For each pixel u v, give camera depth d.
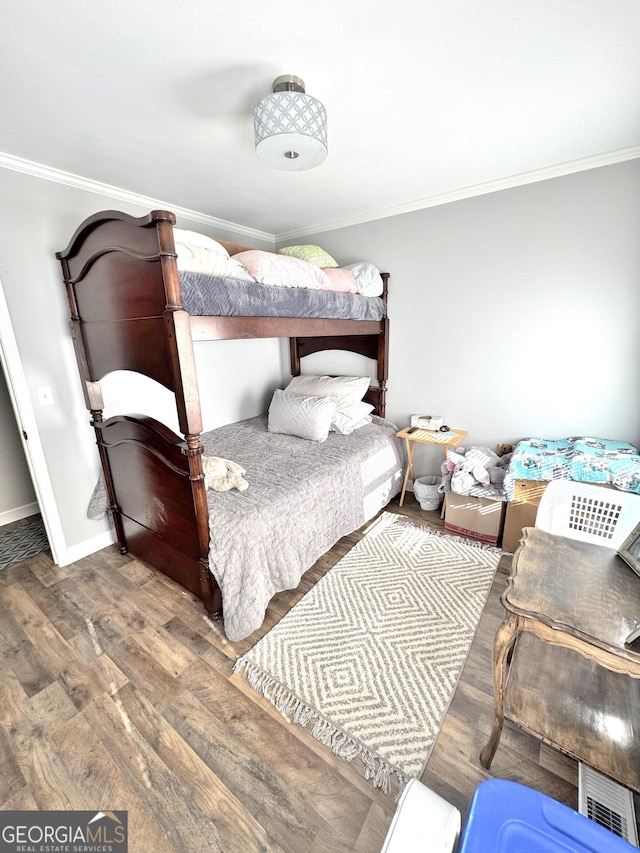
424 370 2.95
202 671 1.54
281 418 2.91
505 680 1.25
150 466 1.88
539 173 2.20
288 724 1.33
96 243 1.65
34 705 1.41
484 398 2.72
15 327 1.94
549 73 1.35
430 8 1.05
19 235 1.92
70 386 2.19
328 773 1.18
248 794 1.13
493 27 1.12
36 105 1.43
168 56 1.21
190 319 1.55
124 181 2.19
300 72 1.31
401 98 1.48
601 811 0.99
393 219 2.82
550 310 2.36
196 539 1.74
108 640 1.70
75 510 2.30
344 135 1.76
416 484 2.91
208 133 1.67
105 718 1.35
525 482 2.25
